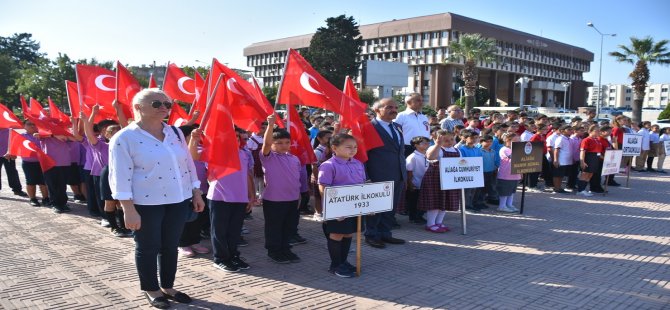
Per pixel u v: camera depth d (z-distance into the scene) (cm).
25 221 775
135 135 405
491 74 7144
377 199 537
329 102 618
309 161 683
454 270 559
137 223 403
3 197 1002
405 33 6700
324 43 5162
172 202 420
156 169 410
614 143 1360
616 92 11988
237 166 493
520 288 502
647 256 626
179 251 610
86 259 578
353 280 520
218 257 548
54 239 667
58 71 3841
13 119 955
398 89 6262
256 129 581
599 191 1177
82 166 906
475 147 903
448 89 6475
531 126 1312
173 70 805
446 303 459
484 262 592
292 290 487
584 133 1238
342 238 539
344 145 544
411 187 773
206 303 448
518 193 1147
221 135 495
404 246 663
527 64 7612
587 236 729
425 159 770
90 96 755
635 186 1281
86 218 800
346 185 511
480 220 840
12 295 461
